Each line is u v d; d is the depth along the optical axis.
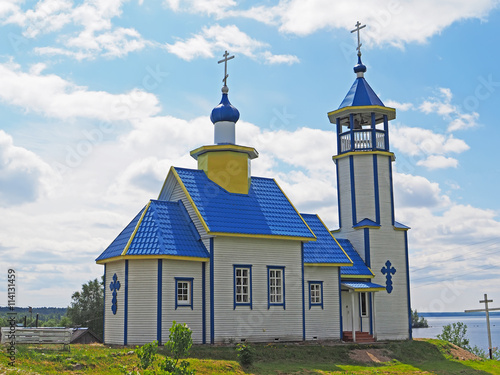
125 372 21.33
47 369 21.03
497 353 41.34
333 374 26.48
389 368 30.19
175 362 21.05
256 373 25.42
